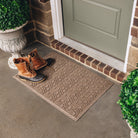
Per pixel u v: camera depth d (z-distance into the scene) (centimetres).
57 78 353
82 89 332
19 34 349
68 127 286
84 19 369
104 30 352
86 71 362
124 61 353
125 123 285
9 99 329
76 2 359
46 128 288
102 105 309
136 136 230
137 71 211
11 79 360
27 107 315
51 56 397
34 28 425
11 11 317
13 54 380
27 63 346
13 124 296
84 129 283
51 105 314
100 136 274
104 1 322
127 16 309
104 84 337
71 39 414
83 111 302
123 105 201
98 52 378
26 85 347
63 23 407
